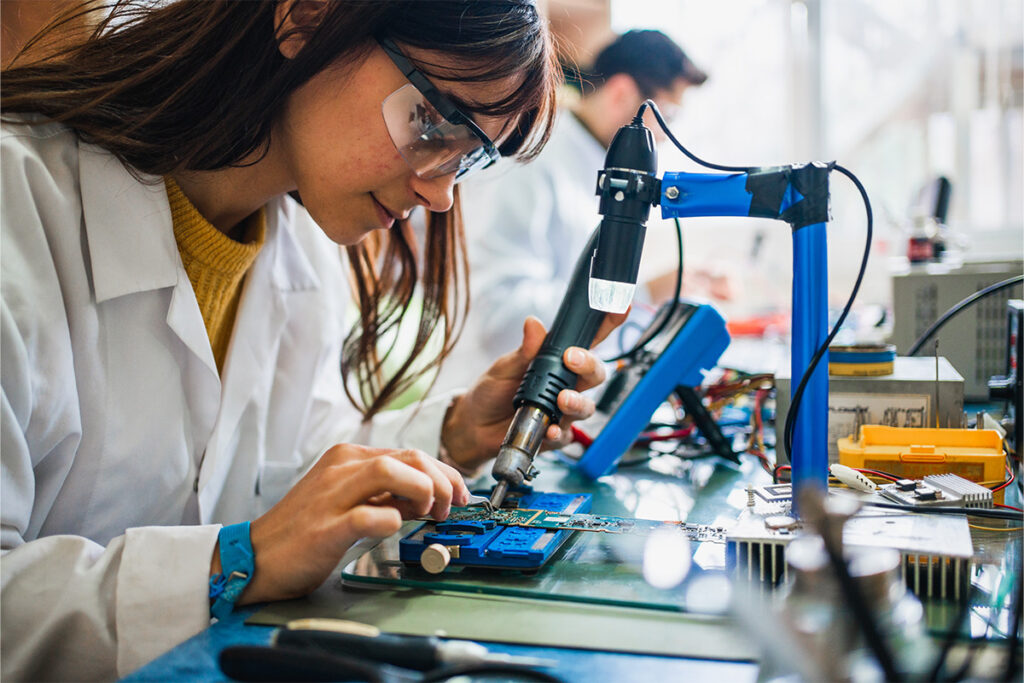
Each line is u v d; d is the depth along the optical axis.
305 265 1.30
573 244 2.62
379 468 0.72
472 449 1.22
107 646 0.67
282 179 1.07
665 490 1.10
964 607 0.59
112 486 0.99
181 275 1.02
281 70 0.89
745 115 3.37
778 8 3.28
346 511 0.72
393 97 0.87
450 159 0.91
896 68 3.24
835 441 1.09
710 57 3.33
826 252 0.77
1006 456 1.00
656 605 0.65
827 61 3.28
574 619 0.64
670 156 2.70
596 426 1.29
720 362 1.80
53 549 0.73
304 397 1.34
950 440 0.95
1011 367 1.10
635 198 0.81
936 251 1.93
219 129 0.93
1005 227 3.06
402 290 1.35
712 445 1.31
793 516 0.75
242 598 0.70
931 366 1.20
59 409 0.87
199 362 1.06
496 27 0.87
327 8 0.86
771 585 0.68
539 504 0.92
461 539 0.75
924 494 0.79
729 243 3.36
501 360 1.18
